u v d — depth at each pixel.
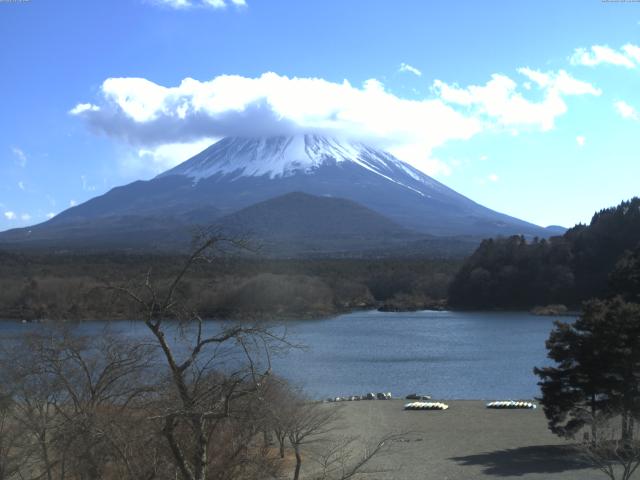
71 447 18.19
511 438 38.75
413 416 45.91
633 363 32.88
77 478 18.77
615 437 33.47
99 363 22.19
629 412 33.38
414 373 68.56
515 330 111.31
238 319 21.52
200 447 16.17
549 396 34.41
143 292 17.91
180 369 16.33
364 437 38.12
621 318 33.31
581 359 33.72
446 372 69.56
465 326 118.25
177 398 17.08
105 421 17.61
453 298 158.88
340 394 56.56
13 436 20.47
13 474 20.69
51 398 23.55
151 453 17.66
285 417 24.09
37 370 20.70
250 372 17.80
